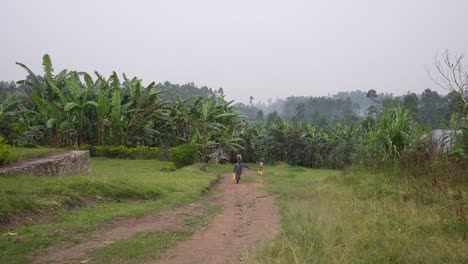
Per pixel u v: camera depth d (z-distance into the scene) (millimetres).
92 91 29703
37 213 7973
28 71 27969
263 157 49156
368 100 191750
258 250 6078
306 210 9039
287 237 6895
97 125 31734
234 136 45312
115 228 7984
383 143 16031
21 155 13750
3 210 7242
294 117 109625
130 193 11594
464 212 7883
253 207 12117
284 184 19547
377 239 6141
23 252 5875
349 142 44625
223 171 27734
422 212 8258
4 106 29609
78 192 10117
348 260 5195
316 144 49906
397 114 16203
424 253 5434
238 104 38625
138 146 32750
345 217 7969
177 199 12227
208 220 9672
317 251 5836
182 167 24156
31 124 33594
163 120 36500
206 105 32281
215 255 6379
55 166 13836
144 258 6027
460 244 5895
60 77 29234
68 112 28969
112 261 5773
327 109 134625
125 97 32375
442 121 14977
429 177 11906
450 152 12938
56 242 6551
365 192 11586
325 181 16844
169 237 7496
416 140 14203
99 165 22750
